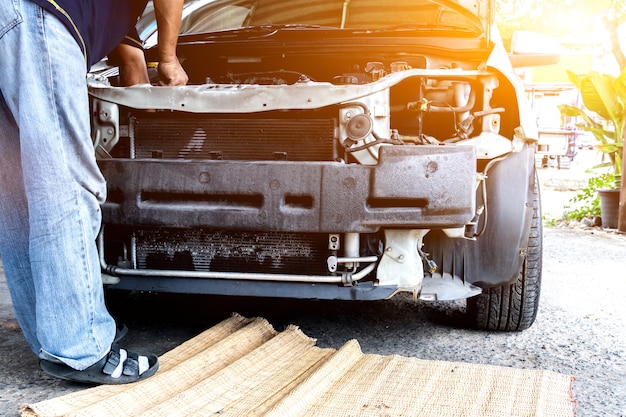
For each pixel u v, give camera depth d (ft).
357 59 9.75
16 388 7.07
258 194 7.73
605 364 8.62
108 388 6.77
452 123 8.85
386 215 7.65
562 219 27.81
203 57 10.28
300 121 8.06
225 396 6.70
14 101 6.38
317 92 7.84
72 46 6.51
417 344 9.20
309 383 6.88
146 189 7.91
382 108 7.87
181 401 6.42
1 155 6.76
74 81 6.54
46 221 6.41
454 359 8.61
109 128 8.31
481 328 9.98
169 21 8.04
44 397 6.84
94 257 6.84
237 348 8.04
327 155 8.04
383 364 7.75
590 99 26.25
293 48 9.82
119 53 8.75
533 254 9.32
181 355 7.88
